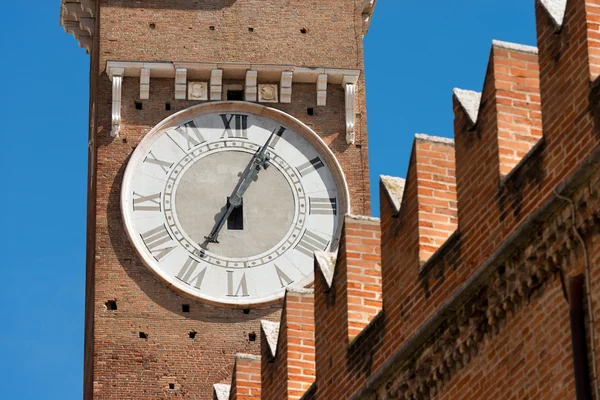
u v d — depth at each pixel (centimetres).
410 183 3609
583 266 2973
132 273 6166
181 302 6144
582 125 3031
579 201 2983
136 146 6309
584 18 3066
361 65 6506
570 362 2952
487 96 3356
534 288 3092
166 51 6462
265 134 6369
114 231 6219
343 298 3822
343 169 6334
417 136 3619
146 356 6066
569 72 3084
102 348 6072
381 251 3703
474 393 3238
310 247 6222
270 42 6519
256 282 6162
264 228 6234
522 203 3184
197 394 6028
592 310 2922
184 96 6406
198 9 6550
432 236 3550
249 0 6581
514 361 3114
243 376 4409
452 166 3606
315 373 3972
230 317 6128
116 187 6275
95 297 6134
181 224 6219
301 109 6431
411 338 3425
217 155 6316
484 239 3297
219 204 6253
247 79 6425
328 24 6575
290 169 6325
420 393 3422
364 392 3594
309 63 6488
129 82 6419
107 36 6488
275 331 4297
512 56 3359
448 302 3297
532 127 3316
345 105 6431
